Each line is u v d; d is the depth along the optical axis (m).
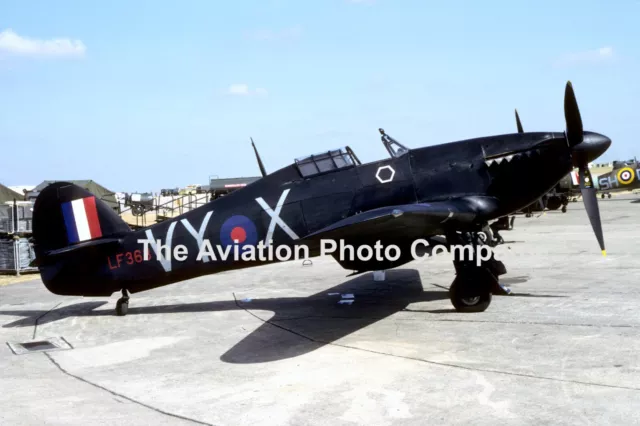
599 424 4.04
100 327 8.53
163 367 6.19
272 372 5.73
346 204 8.65
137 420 4.57
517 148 8.66
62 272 9.25
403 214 6.43
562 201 30.08
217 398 5.04
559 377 5.07
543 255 13.73
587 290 9.09
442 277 11.34
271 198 8.84
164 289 12.08
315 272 13.39
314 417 4.45
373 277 11.80
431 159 8.77
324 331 7.38
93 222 9.23
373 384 5.17
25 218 17.42
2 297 12.25
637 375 5.02
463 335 6.73
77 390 5.48
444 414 4.36
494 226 10.76
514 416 4.25
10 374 6.15
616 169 39.97
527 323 7.13
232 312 9.13
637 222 22.44
